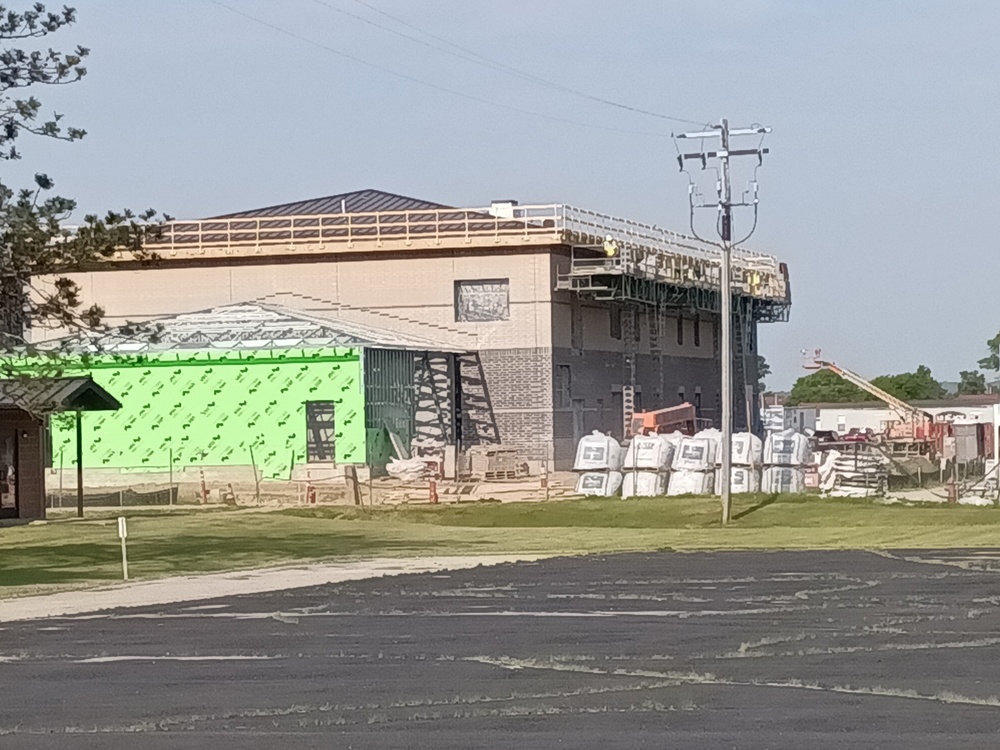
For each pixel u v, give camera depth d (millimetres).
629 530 43375
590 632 19609
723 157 45875
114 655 18406
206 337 65438
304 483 58625
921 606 22047
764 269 93250
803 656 16938
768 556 33250
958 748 11547
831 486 57844
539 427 67250
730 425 45906
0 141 32969
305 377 63812
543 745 11992
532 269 67500
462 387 68062
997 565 29547
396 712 13711
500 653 17672
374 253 69062
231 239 72688
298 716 13617
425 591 26203
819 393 165625
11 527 45156
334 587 27578
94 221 34000
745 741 11984
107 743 12508
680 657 17031
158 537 41688
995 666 15984
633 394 75688
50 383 37594
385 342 64062
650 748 11781
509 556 34719
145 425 65562
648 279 71938
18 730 13203
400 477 62312
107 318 69875
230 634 20359
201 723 13383
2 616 23828
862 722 12750
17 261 33250
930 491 59000
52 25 33375
